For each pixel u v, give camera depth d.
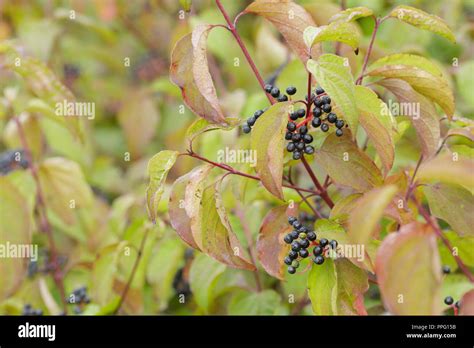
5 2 1.55
